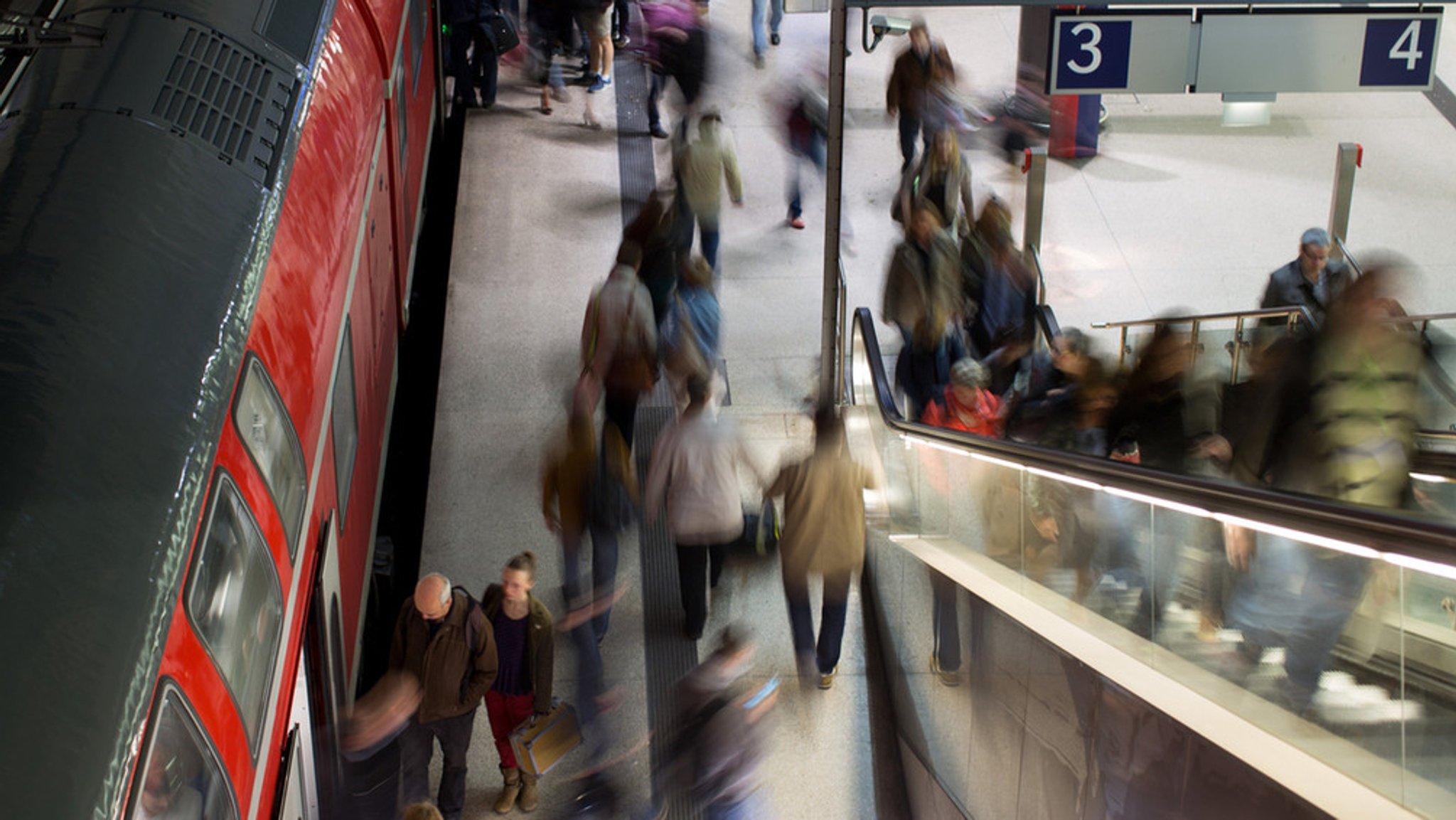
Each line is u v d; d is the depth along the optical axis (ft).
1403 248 46.80
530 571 25.34
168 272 17.52
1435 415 34.19
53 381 15.26
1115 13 34.30
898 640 29.04
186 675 14.58
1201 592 17.74
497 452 36.81
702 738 23.66
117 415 15.34
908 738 27.78
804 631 29.35
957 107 46.62
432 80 46.75
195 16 22.72
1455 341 39.68
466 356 40.27
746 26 58.08
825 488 27.71
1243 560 16.90
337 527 24.16
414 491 35.86
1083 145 50.01
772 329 41.96
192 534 15.23
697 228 44.83
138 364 16.08
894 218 42.86
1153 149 51.44
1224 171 50.39
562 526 29.14
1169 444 28.45
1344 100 54.65
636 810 26.58
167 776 13.69
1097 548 20.43
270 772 18.17
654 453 29.37
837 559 28.02
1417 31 34.47
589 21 52.01
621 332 31.94
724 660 23.77
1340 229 44.73
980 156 49.90
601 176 48.96
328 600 22.62
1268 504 16.08
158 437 15.53
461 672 24.53
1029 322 37.91
